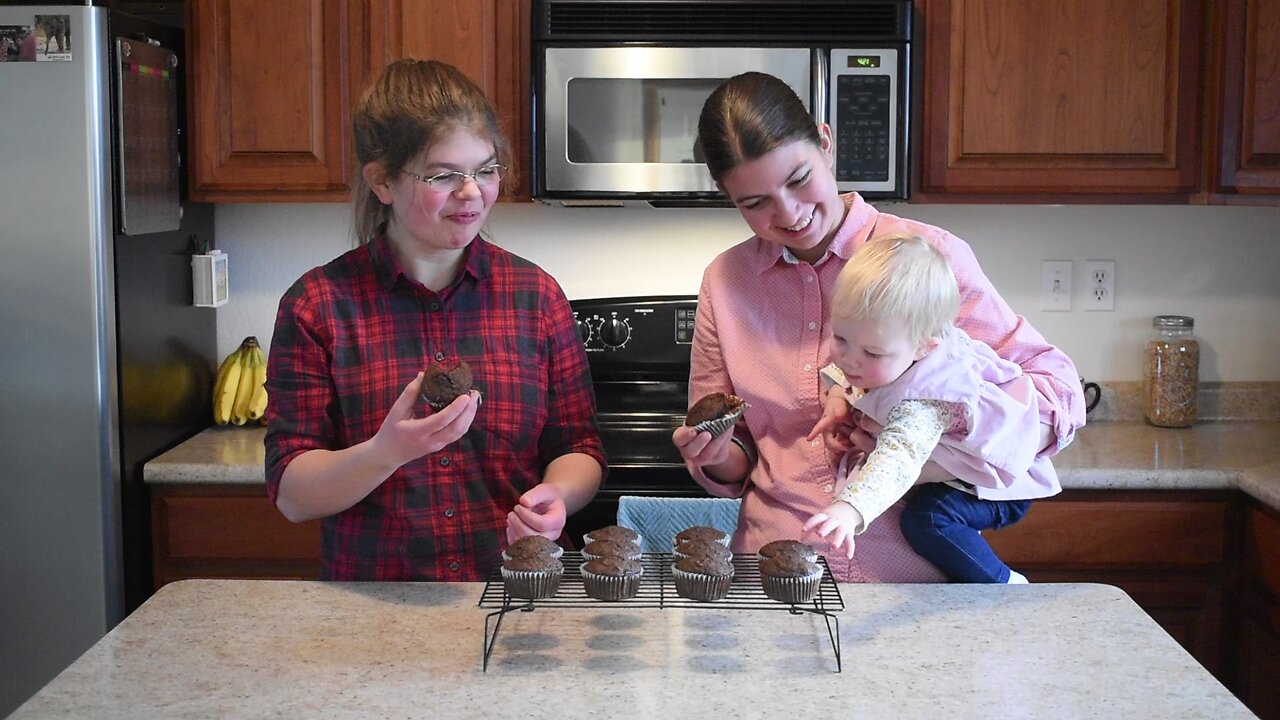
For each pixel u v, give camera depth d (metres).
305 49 2.69
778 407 1.73
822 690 1.27
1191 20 2.63
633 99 2.62
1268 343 3.08
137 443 2.62
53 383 2.49
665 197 2.65
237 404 2.96
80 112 2.42
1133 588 2.55
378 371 1.65
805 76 2.60
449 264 1.67
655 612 1.49
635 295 3.06
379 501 1.66
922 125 2.70
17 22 2.41
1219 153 2.65
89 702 1.24
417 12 2.68
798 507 1.71
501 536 1.69
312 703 1.24
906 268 1.50
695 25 2.59
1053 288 3.07
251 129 2.71
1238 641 2.55
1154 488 2.52
